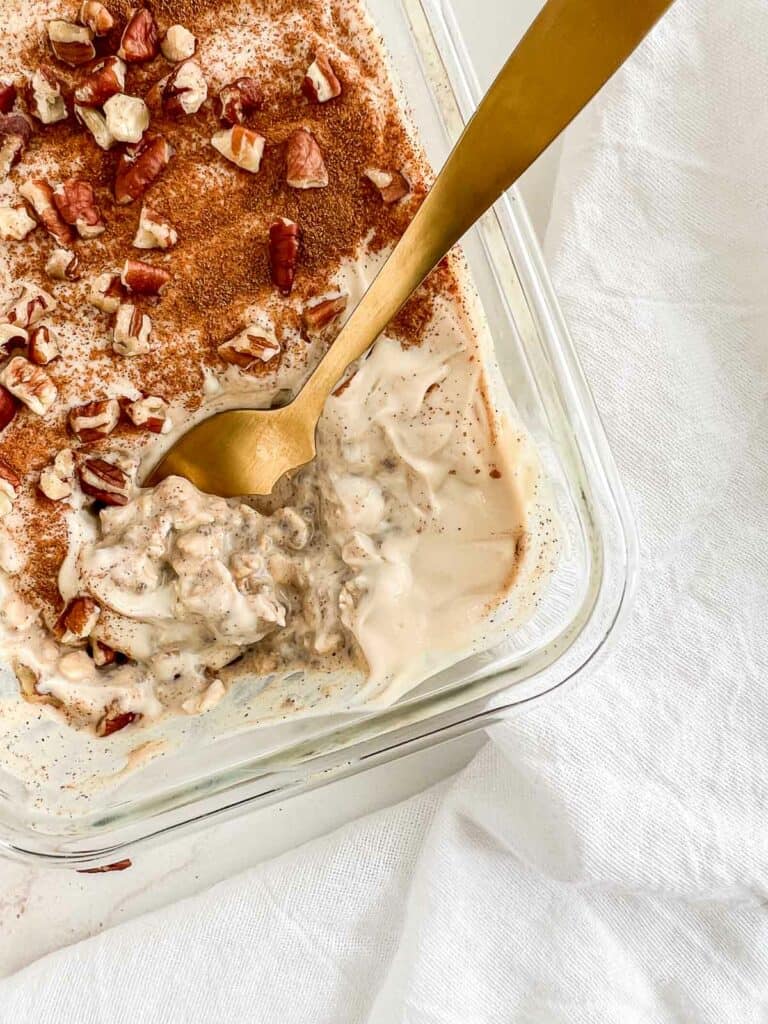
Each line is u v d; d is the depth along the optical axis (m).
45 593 0.24
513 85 0.19
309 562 0.24
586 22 0.18
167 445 0.24
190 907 0.28
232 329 0.23
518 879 0.27
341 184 0.22
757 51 0.26
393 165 0.22
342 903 0.28
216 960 0.28
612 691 0.27
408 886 0.28
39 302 0.22
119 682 0.25
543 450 0.24
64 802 0.26
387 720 0.25
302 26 0.22
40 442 0.23
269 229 0.22
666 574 0.28
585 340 0.27
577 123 0.27
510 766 0.28
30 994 0.27
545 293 0.24
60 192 0.22
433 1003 0.27
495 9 0.26
